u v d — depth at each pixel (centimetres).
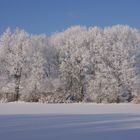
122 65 5238
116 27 5834
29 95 5281
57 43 6000
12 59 5419
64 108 3086
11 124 1445
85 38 5822
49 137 1095
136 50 5450
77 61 5666
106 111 2608
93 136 1121
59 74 5747
